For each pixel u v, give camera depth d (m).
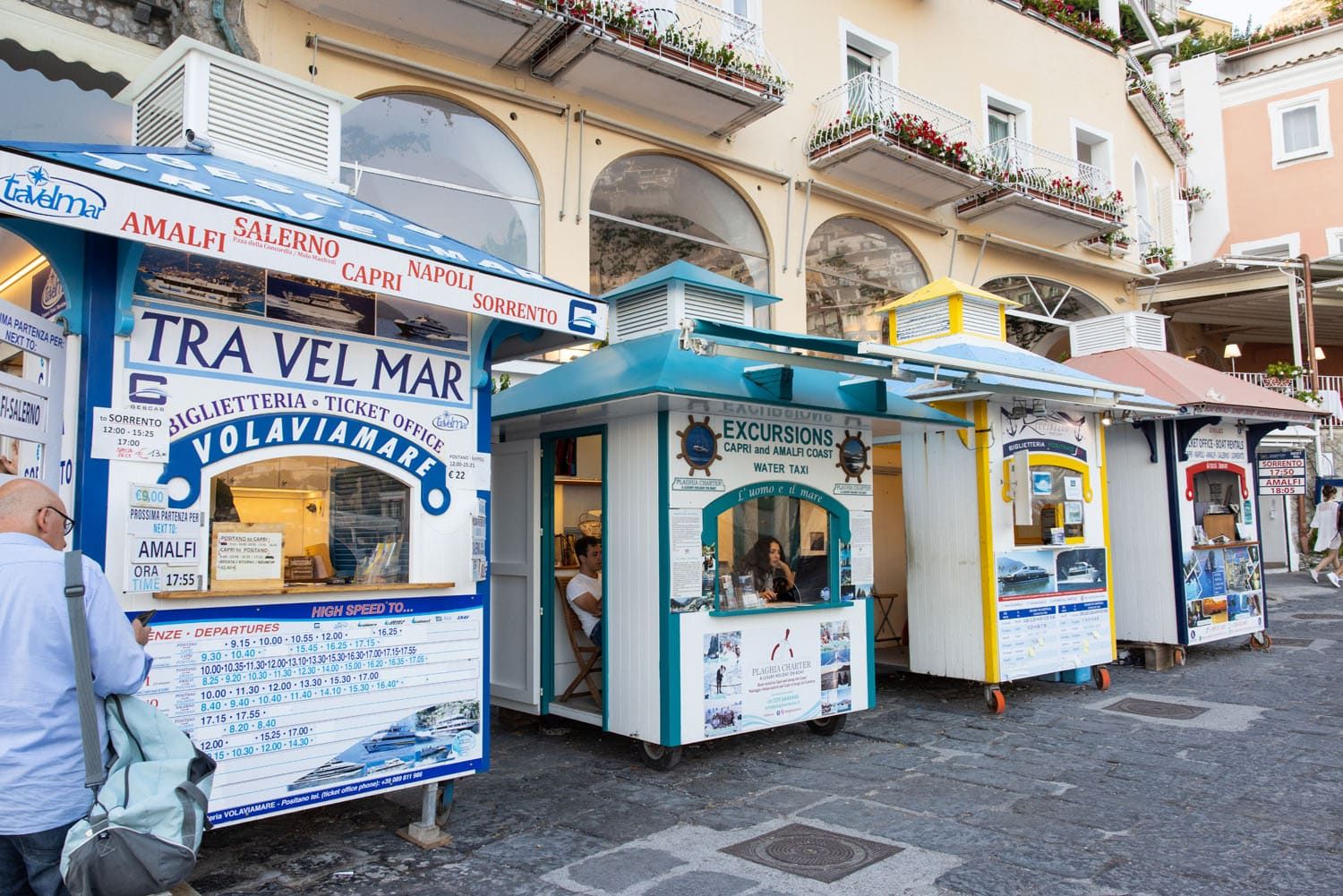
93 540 3.60
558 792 5.45
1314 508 19.94
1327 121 24.25
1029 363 8.02
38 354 3.72
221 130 4.77
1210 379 10.20
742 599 6.30
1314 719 7.01
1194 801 5.13
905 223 14.09
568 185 10.22
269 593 4.02
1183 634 9.38
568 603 7.01
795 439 6.65
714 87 10.47
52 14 7.20
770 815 5.00
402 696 4.45
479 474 4.84
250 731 3.95
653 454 6.04
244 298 4.08
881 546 10.10
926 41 14.73
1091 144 18.38
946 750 6.36
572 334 4.74
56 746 2.75
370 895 3.95
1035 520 8.10
